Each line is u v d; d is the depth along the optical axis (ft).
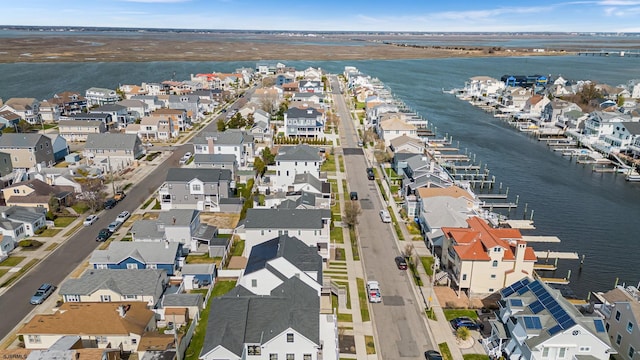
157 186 299.17
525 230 253.65
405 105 581.94
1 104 502.79
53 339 143.13
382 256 211.61
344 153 378.12
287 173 290.97
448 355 147.54
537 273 207.72
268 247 181.57
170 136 417.90
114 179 309.01
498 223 255.09
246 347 131.34
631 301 153.89
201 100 539.70
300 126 417.08
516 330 140.77
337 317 165.68
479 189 315.58
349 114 534.37
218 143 333.62
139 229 214.07
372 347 150.82
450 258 191.31
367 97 569.64
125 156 345.10
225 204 259.19
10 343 148.46
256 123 437.58
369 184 307.17
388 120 407.23
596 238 246.06
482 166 363.76
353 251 215.51
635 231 256.11
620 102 570.46
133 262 188.96
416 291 183.83
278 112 525.75
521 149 413.18
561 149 407.64
